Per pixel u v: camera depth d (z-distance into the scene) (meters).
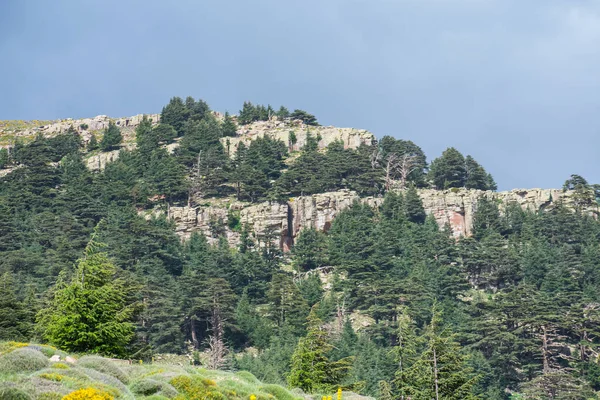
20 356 42.06
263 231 180.38
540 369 119.69
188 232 181.50
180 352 125.62
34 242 160.38
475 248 166.12
